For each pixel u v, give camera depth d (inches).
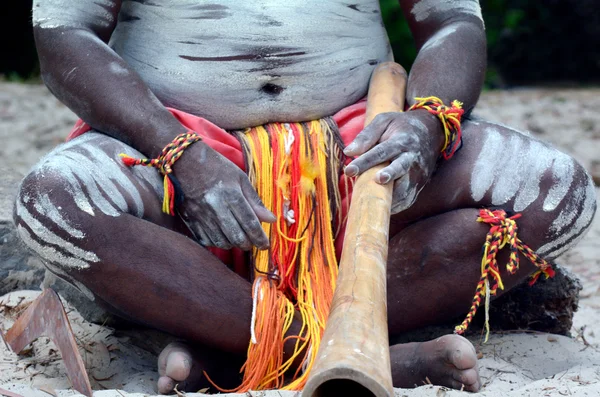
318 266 137.6
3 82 558.6
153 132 134.2
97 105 136.9
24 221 126.5
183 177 130.6
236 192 128.1
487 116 461.4
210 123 143.5
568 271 163.8
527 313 162.4
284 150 141.5
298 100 147.2
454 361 123.8
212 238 131.0
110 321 160.4
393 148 128.0
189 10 145.9
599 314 196.9
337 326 103.9
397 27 557.6
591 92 603.2
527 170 136.7
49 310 135.3
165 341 156.8
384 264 115.6
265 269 136.4
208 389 132.6
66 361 129.0
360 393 105.0
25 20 677.9
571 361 148.6
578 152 377.7
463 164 138.2
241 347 132.4
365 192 124.0
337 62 149.2
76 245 124.9
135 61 150.2
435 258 134.1
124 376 142.7
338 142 144.7
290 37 145.7
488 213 133.8
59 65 140.9
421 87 144.5
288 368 132.1
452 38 151.3
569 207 135.6
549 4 703.7
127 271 126.4
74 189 125.6
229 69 145.3
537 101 528.4
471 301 137.0
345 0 150.4
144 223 128.1
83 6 145.5
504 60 706.8
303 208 139.0
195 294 128.6
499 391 123.0
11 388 123.8
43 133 383.9
